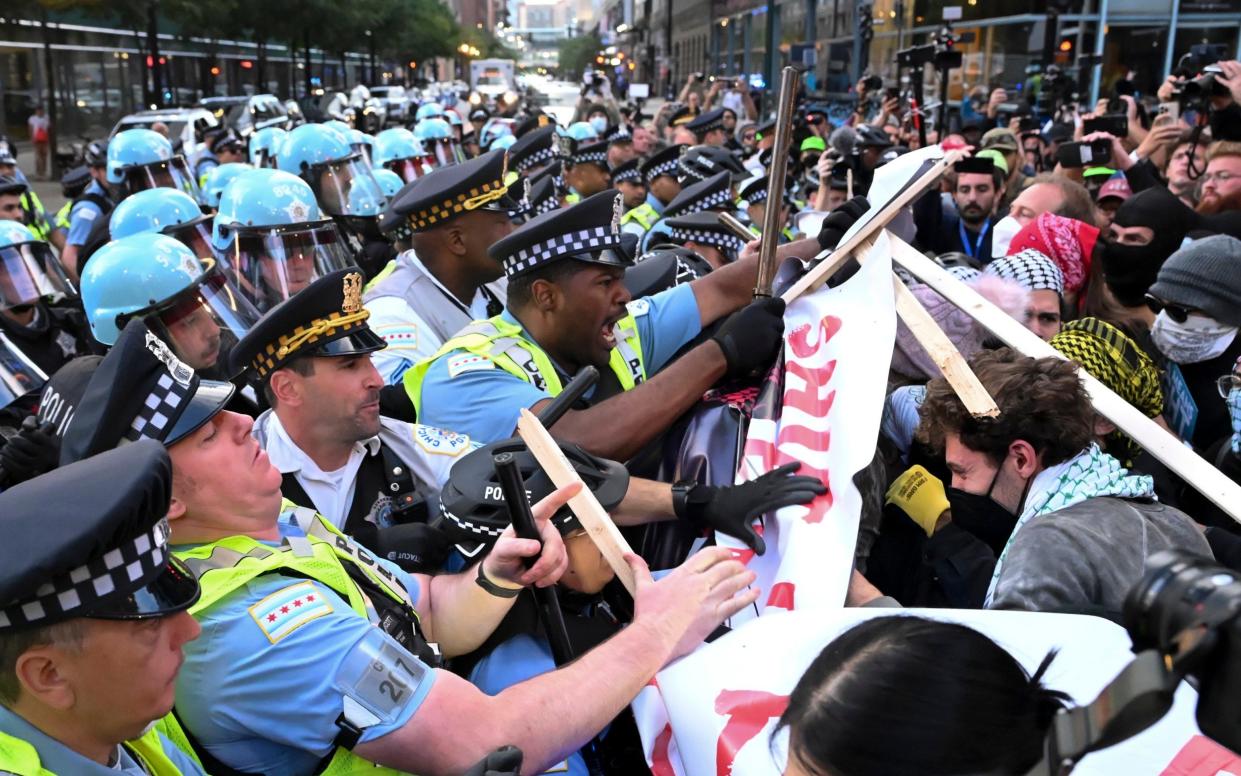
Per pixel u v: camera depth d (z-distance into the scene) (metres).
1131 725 0.68
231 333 2.91
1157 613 0.64
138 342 1.52
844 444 1.91
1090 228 3.38
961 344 2.62
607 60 64.38
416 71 55.50
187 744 1.53
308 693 1.49
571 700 1.57
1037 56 14.29
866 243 2.06
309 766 1.58
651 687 1.75
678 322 2.67
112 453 1.23
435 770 1.50
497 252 2.44
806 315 2.11
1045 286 2.76
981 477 1.95
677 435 2.29
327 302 2.11
